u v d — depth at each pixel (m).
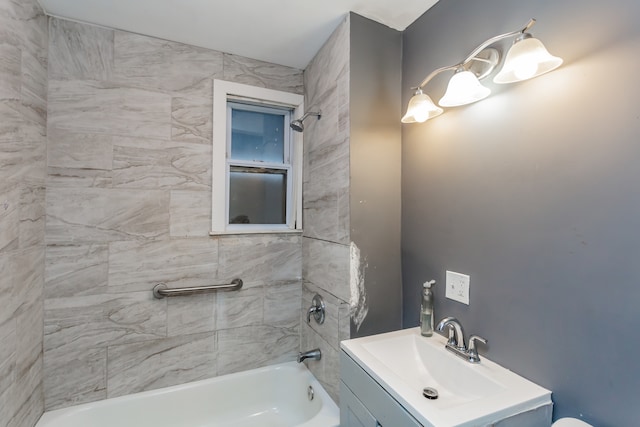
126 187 1.65
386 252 1.55
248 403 1.88
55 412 1.50
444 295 1.32
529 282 0.99
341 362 1.27
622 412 0.76
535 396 0.90
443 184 1.33
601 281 0.81
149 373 1.71
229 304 1.88
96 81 1.60
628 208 0.76
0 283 1.10
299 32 1.66
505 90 1.07
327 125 1.70
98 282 1.60
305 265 2.00
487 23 1.15
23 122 1.26
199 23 1.59
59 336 1.53
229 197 1.96
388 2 1.41
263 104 2.02
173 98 1.75
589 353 0.83
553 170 0.92
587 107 0.84
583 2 0.85
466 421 0.79
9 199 1.16
